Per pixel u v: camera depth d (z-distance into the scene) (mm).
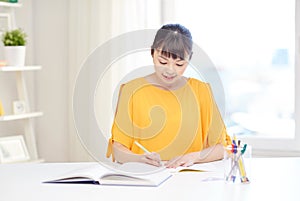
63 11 4219
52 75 4277
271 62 3936
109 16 3969
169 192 1760
